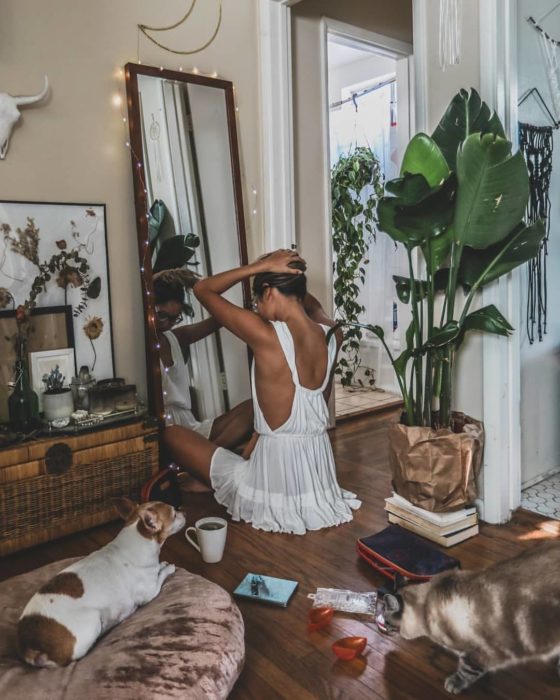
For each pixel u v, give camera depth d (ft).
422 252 8.91
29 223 9.25
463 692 5.39
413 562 7.16
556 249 10.20
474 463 8.16
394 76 15.75
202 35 11.15
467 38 8.30
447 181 7.55
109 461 8.91
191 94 10.87
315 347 8.70
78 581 5.49
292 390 8.59
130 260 10.46
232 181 11.43
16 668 5.02
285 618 6.55
